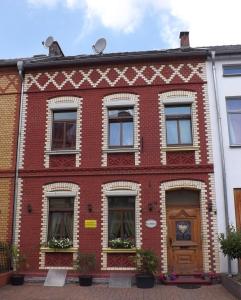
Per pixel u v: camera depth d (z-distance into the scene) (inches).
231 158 566.3
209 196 555.8
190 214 566.9
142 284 504.4
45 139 605.6
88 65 622.2
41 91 625.3
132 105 602.5
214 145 572.7
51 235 579.5
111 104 604.4
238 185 556.4
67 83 622.5
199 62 606.2
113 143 599.2
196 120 584.4
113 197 577.9
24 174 593.9
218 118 578.6
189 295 455.5
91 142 594.6
